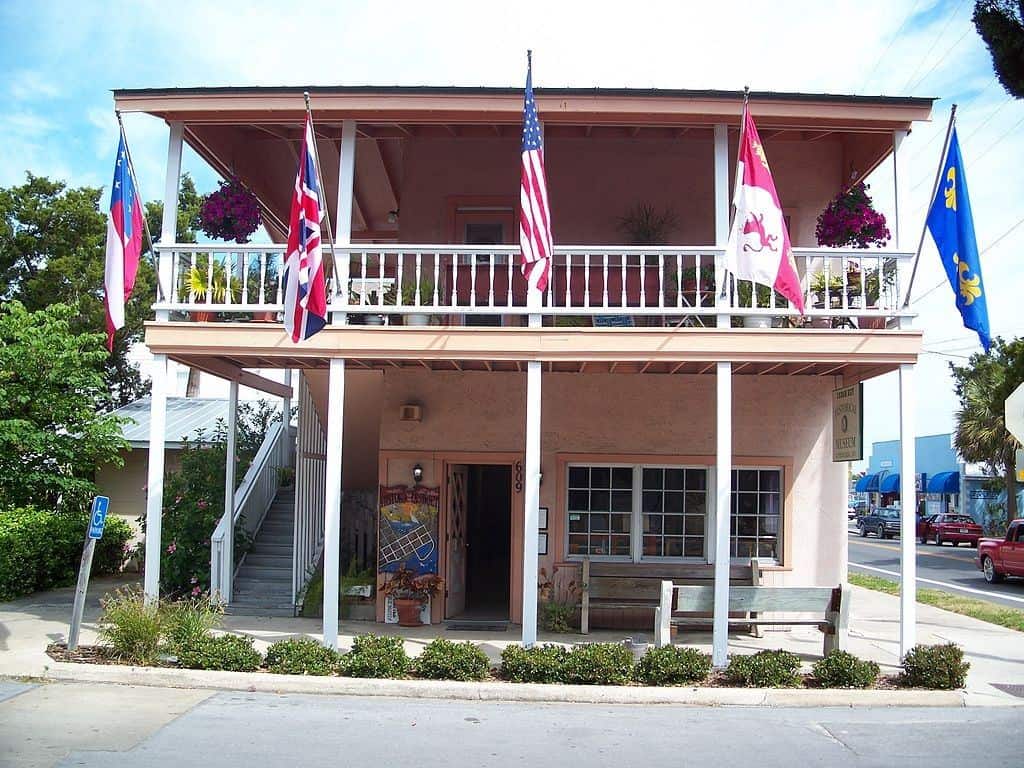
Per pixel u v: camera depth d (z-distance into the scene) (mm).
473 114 10969
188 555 13906
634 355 10664
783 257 9734
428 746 7320
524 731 7867
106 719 7887
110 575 17656
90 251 23469
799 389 13148
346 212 11047
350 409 14016
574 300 13391
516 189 13609
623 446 13062
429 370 13102
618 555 13109
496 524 17750
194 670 9477
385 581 12906
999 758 7215
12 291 23469
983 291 10008
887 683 9648
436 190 13688
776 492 13219
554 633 12156
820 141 13547
